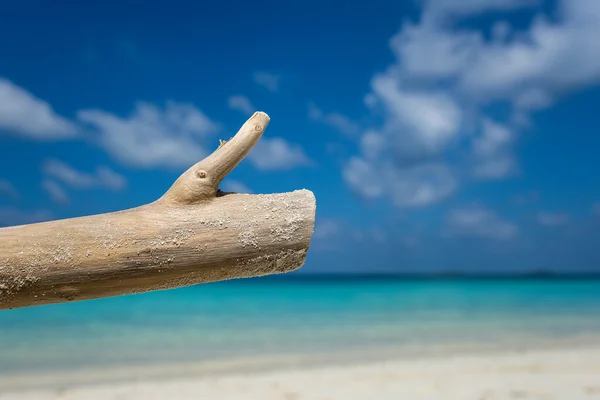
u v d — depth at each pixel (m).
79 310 14.92
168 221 1.77
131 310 15.88
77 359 8.30
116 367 7.75
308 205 1.88
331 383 6.67
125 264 1.72
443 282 44.97
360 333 10.98
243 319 13.55
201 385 6.67
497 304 18.31
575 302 19.08
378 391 6.23
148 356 8.54
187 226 1.77
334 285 37.69
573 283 40.16
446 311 15.60
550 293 25.34
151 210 1.80
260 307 17.41
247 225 1.80
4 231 1.70
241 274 1.87
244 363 8.01
